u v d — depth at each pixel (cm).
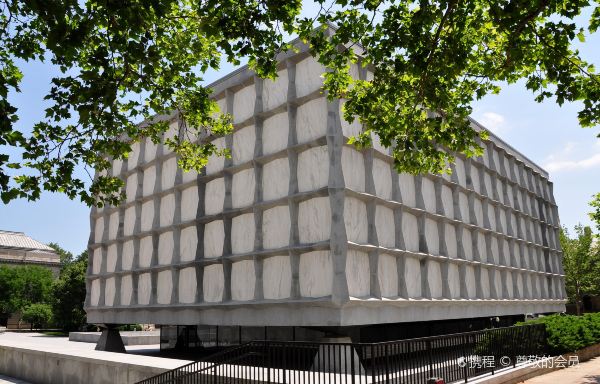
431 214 2194
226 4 999
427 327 2461
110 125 1160
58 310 5003
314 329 1730
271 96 2019
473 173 2811
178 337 2728
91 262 3031
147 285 2516
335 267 1587
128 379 1850
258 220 1919
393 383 1185
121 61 1161
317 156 1777
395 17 1089
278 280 1814
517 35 1048
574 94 1138
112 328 2839
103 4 884
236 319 1942
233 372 1462
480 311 2562
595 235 3578
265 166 1970
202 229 2205
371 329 2036
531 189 3734
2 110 913
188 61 1365
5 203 1045
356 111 1250
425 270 2072
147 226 2614
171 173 2498
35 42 1134
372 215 1789
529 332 1744
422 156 1380
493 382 1326
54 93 1058
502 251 2942
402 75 1184
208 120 1523
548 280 3722
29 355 2592
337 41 1149
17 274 6856
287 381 1373
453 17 1074
